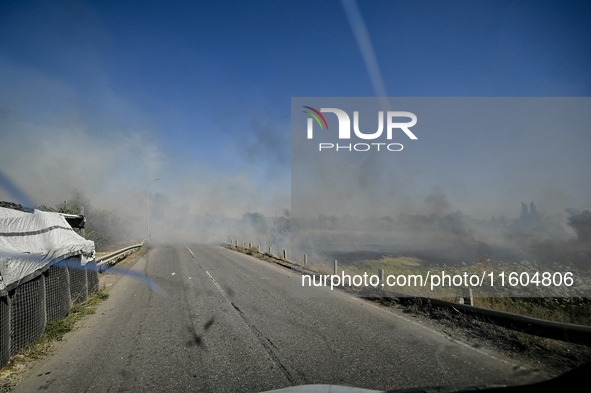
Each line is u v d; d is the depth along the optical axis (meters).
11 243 4.88
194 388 3.57
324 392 2.46
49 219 7.09
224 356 4.49
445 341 4.92
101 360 4.41
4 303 4.12
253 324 5.98
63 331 5.58
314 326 5.81
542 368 3.83
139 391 3.53
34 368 4.18
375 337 5.16
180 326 5.93
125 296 8.62
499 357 4.24
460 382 3.53
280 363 4.21
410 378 3.67
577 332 4.05
